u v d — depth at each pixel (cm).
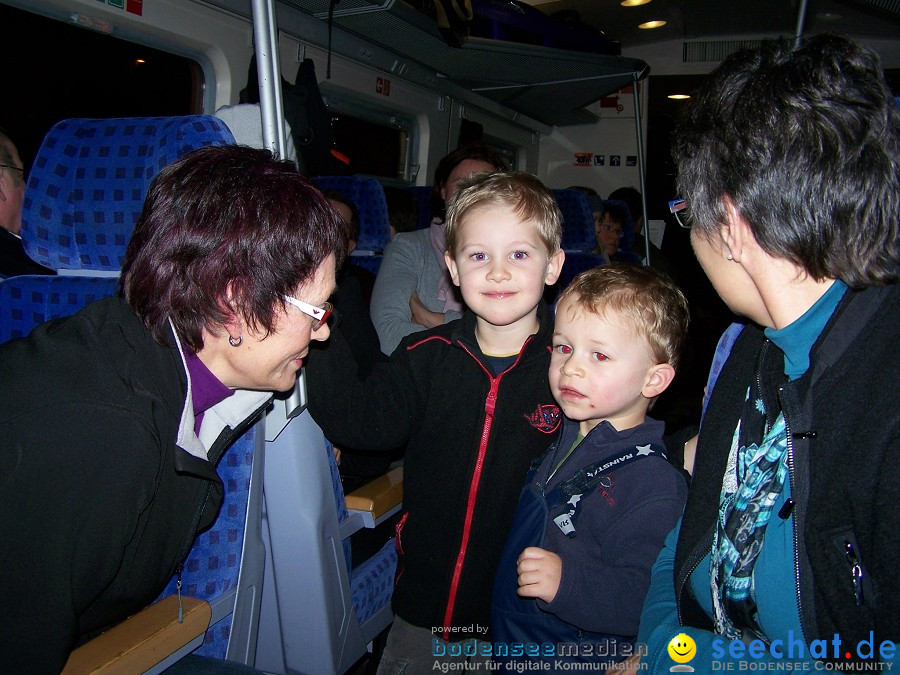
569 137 750
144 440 87
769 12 553
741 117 71
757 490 80
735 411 92
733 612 83
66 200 122
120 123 122
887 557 63
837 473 68
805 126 66
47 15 242
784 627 76
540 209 130
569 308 121
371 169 482
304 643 143
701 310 297
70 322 95
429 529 137
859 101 66
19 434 81
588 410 119
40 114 239
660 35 660
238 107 144
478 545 134
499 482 135
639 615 109
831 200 65
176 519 99
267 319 93
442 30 362
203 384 101
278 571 140
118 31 269
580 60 396
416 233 270
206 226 89
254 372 101
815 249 67
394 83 464
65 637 84
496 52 392
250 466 123
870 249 65
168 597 109
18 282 131
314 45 383
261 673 110
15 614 80
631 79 431
